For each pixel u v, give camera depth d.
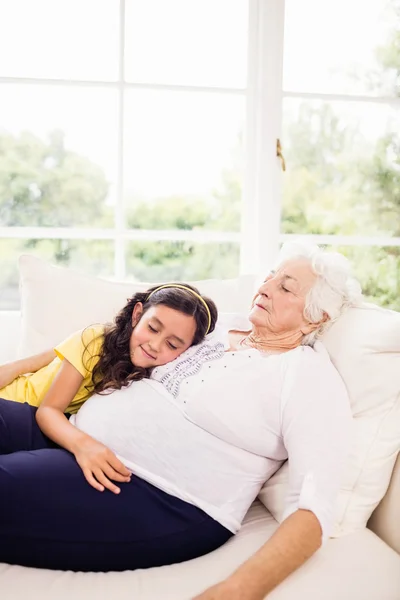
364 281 2.10
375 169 2.06
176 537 1.08
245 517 1.23
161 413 1.17
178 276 2.08
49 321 1.57
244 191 2.05
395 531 1.12
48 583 0.99
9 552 1.04
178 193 2.05
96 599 0.94
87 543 1.05
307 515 1.00
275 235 2.03
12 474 1.05
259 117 2.00
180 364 1.25
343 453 1.08
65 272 1.65
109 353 1.28
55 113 1.98
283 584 0.97
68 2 1.95
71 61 1.97
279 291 1.30
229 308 1.63
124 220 2.04
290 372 1.18
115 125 2.00
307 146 2.03
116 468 1.10
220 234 2.05
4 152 1.97
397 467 1.15
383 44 2.04
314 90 2.03
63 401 1.25
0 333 1.86
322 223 2.07
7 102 1.96
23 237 2.01
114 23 1.97
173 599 0.94
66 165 2.00
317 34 2.02
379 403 1.18
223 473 1.14
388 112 2.05
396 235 2.10
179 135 2.03
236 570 0.95
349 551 1.07
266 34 1.96
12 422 1.21
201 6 1.99
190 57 2.01
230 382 1.18
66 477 1.07
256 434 1.16
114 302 1.59
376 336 1.20
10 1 1.93
